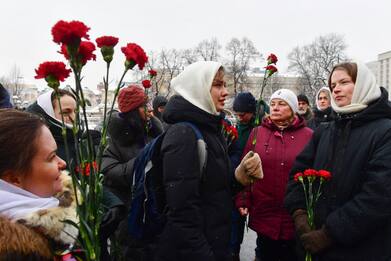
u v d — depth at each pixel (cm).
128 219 271
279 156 382
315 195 276
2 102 331
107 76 151
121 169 332
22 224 136
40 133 145
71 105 301
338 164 264
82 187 150
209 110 251
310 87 5775
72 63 141
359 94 264
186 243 221
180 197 222
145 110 357
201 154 233
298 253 279
